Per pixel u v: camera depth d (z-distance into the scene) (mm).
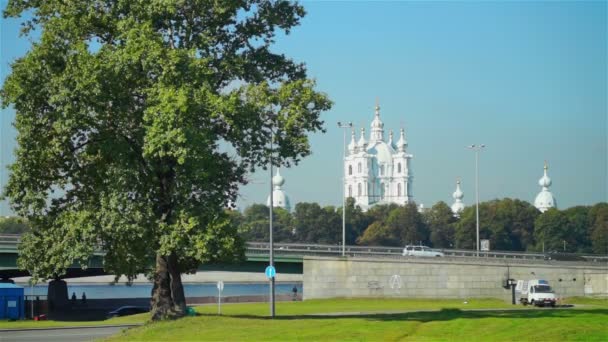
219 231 48719
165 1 50531
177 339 44188
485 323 46469
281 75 57938
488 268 110625
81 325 73562
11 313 94438
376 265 113875
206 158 48438
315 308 90625
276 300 124062
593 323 45594
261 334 44344
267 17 55906
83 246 49219
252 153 53438
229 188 54656
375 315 57812
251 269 123812
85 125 49375
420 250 144250
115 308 121625
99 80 48188
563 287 110625
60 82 48469
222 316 52594
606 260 138750
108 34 53750
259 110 51281
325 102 52094
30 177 51094
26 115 49906
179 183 49438
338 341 41219
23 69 49500
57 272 52281
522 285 98625
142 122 50281
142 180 50125
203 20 53781
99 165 51875
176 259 53750
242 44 56750
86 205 51625
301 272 125125
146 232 49031
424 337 42219
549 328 43625
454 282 111250
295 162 53688
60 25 51031
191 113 47781
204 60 49656
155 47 48781
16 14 53438
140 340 45250
